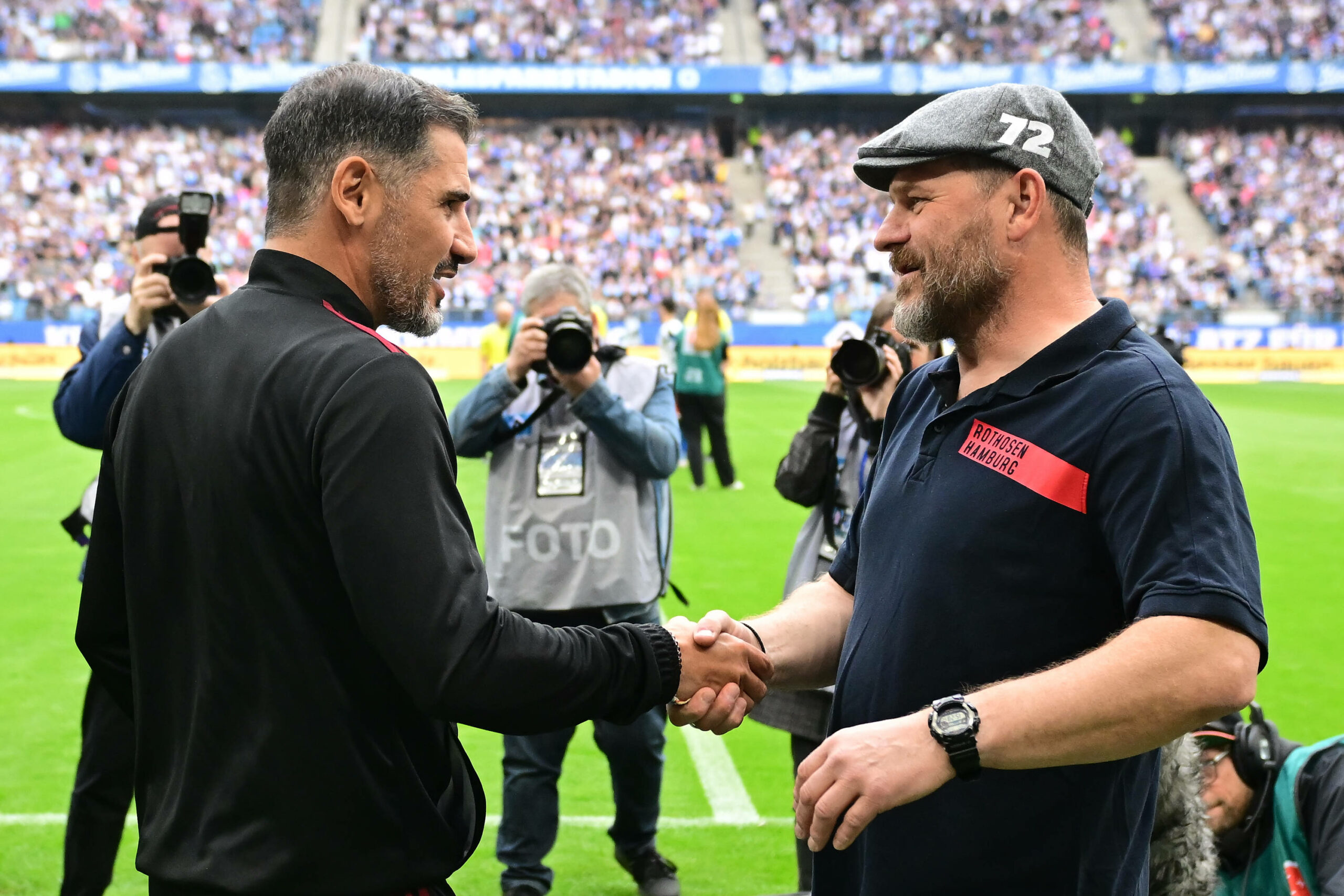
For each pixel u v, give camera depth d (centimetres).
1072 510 157
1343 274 2888
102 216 2975
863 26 3484
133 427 162
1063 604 159
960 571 163
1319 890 223
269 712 151
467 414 337
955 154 165
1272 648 603
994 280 166
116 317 329
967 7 3506
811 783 149
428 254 168
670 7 3516
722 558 800
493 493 346
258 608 151
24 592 695
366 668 153
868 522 183
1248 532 149
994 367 171
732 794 428
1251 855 240
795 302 2825
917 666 166
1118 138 3288
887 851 168
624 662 162
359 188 162
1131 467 151
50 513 943
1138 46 3503
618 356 362
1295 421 1677
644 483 346
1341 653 591
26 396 1873
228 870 150
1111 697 139
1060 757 142
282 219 165
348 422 145
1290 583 749
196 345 161
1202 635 139
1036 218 165
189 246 299
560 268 361
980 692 147
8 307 2439
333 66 168
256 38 3397
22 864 349
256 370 152
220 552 152
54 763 434
